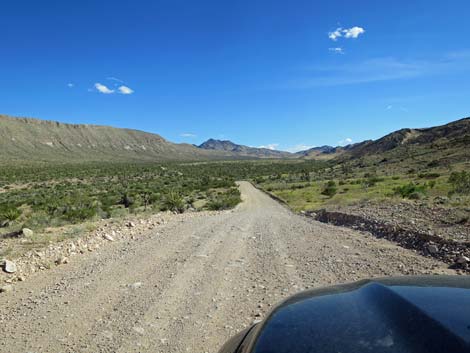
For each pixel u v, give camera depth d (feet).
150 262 24.23
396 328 5.72
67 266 23.68
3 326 14.57
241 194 189.57
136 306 16.35
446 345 4.99
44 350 12.58
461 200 49.26
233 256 26.12
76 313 15.66
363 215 43.37
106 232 35.09
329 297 7.59
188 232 37.32
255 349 6.14
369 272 20.61
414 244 27.09
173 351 12.32
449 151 331.16
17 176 370.32
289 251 27.61
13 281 20.57
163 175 414.82
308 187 203.21
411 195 72.23
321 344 5.71
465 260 20.80
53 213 85.66
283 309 7.37
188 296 17.58
